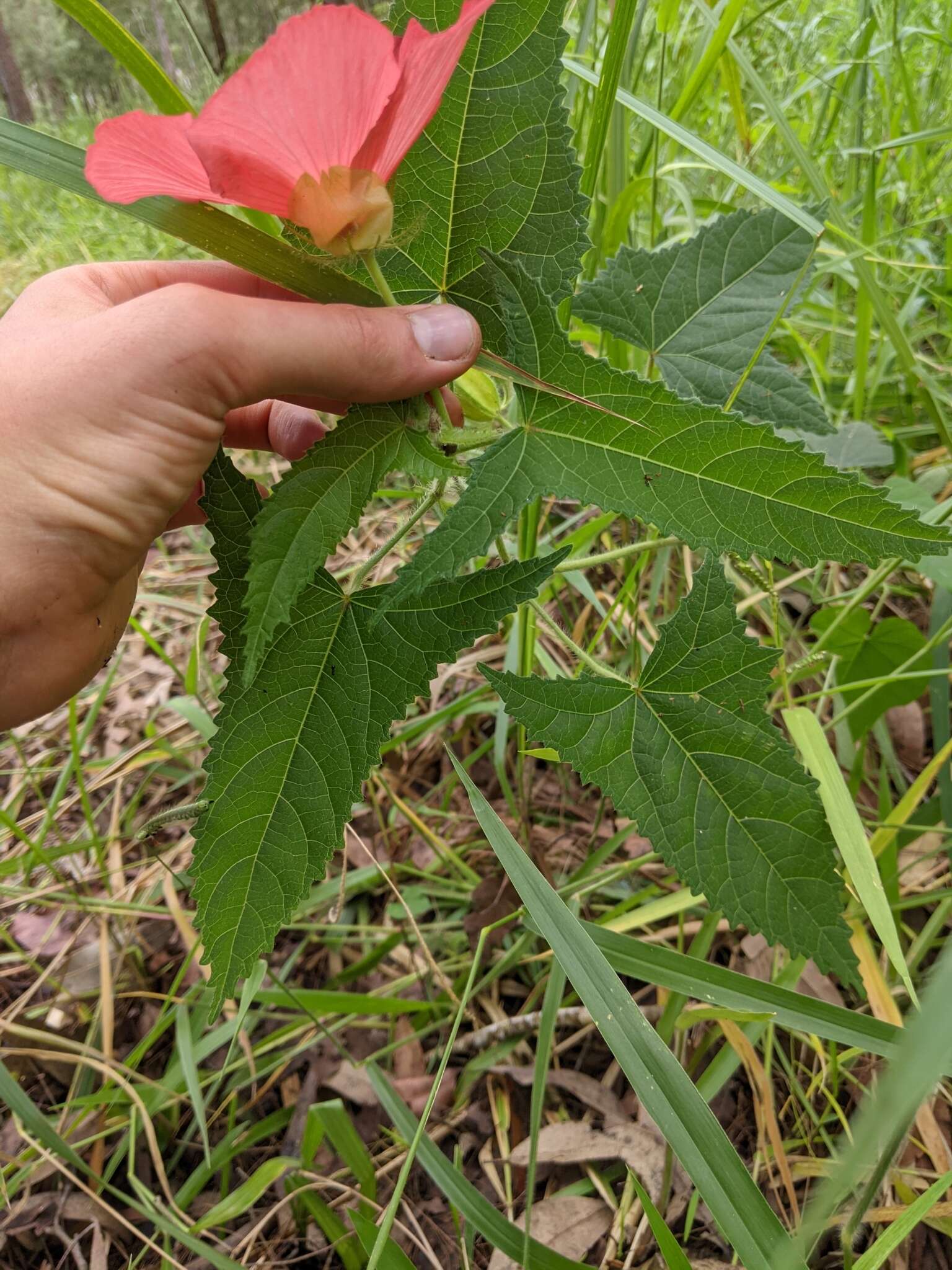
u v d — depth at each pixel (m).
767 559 0.20
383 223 0.16
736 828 0.22
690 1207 0.26
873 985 0.28
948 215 0.44
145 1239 0.28
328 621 0.20
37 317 0.23
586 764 0.22
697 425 0.17
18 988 0.39
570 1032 0.32
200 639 0.41
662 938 0.33
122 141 0.14
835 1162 0.27
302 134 0.14
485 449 0.20
